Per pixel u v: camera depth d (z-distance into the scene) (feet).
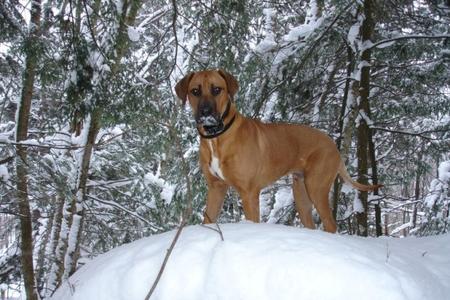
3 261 31.27
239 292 8.70
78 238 27.61
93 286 9.78
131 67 22.36
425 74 28.02
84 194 27.71
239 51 25.31
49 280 30.55
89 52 20.45
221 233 10.09
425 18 28.35
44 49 20.10
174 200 28.78
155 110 22.35
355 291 8.54
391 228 98.37
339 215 32.99
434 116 35.63
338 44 29.19
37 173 24.35
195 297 8.90
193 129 27.27
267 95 26.76
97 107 20.62
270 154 16.58
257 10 27.71
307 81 28.45
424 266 11.01
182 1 26.48
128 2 22.36
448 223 34.55
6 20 20.31
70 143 28.27
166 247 10.14
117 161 30.89
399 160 35.70
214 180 16.19
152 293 9.11
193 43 34.40
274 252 9.29
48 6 21.17
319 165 18.13
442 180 35.88
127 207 31.55
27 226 26.32
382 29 29.01
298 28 27.86
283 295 8.55
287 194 32.89
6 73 24.86
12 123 34.63
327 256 9.18
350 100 27.94
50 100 32.65
